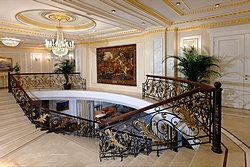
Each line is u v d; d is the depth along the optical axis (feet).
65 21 20.53
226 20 16.84
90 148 16.98
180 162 7.94
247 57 16.17
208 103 8.77
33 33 22.94
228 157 7.57
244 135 10.02
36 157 14.53
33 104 19.42
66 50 20.29
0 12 15.48
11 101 21.43
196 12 15.71
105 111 36.76
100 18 17.07
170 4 13.88
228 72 17.28
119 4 13.14
